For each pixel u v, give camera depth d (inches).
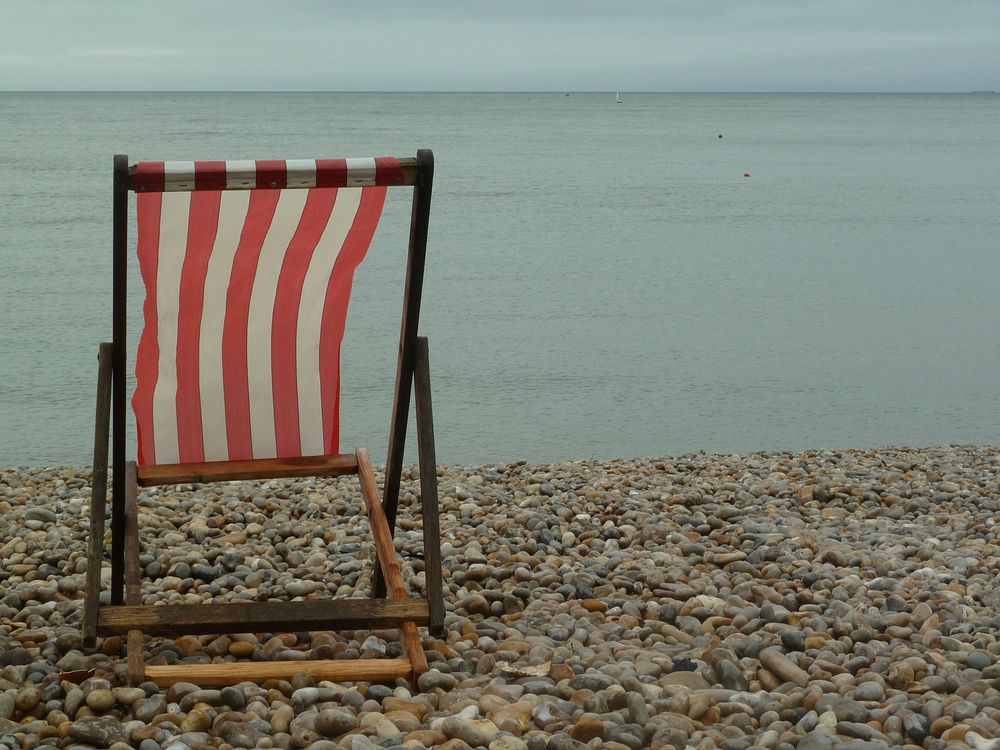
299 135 3518.7
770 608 149.9
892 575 175.6
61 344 587.8
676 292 815.7
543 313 714.2
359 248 131.4
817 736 104.2
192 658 131.0
